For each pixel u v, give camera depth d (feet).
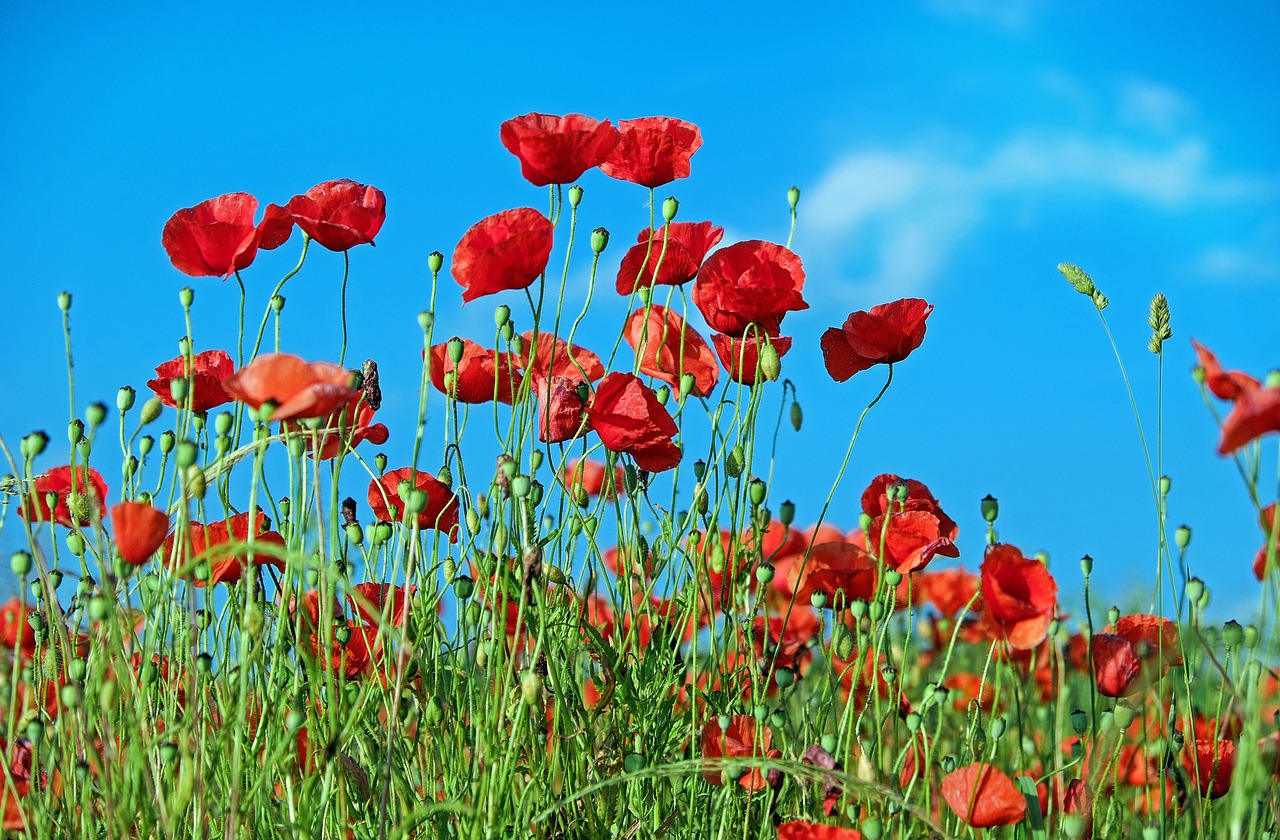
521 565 5.74
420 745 6.04
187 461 5.49
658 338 6.36
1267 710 6.18
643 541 6.23
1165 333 6.06
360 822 5.80
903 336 6.20
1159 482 6.04
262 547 5.38
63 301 5.85
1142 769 6.20
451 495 6.08
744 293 6.10
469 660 5.93
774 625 6.81
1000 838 6.13
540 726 5.92
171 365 6.09
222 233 5.98
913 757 6.01
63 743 5.71
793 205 6.29
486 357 6.07
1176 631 6.10
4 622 6.19
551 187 5.99
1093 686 5.95
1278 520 5.31
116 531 5.49
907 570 6.05
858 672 5.92
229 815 5.54
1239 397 5.31
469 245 5.96
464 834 5.65
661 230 6.22
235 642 5.98
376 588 6.03
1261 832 5.92
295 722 5.53
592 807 5.87
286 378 5.53
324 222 5.98
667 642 6.14
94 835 5.59
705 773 5.81
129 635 5.56
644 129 6.14
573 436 6.02
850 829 5.74
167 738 5.69
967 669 7.19
